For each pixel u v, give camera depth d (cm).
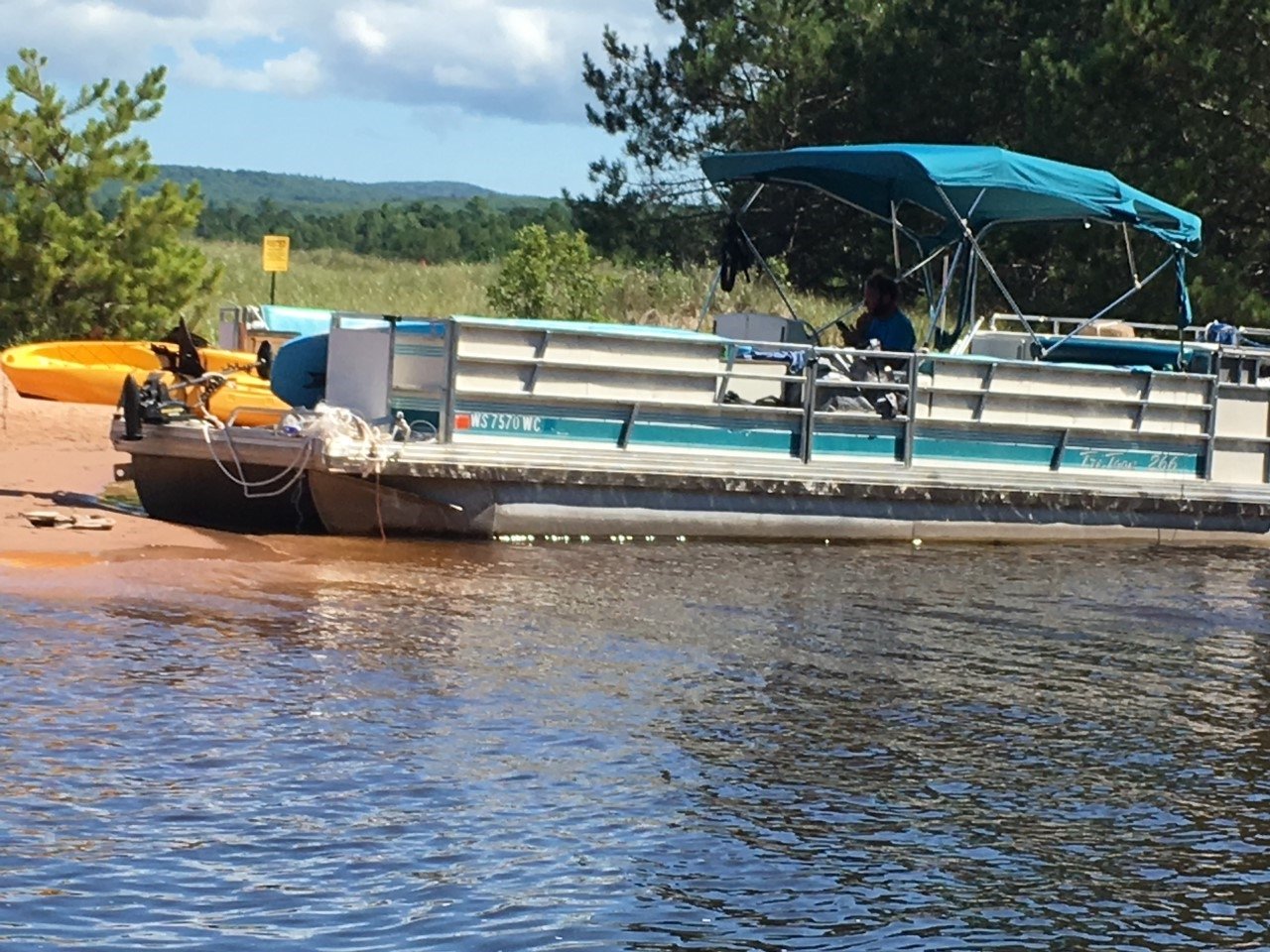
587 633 888
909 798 646
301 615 880
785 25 3731
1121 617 1020
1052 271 2733
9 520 1077
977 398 1271
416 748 668
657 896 535
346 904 516
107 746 646
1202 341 1455
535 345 1120
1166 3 2333
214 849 553
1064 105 2459
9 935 480
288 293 2897
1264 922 539
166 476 1141
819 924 520
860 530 1238
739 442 1196
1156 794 664
